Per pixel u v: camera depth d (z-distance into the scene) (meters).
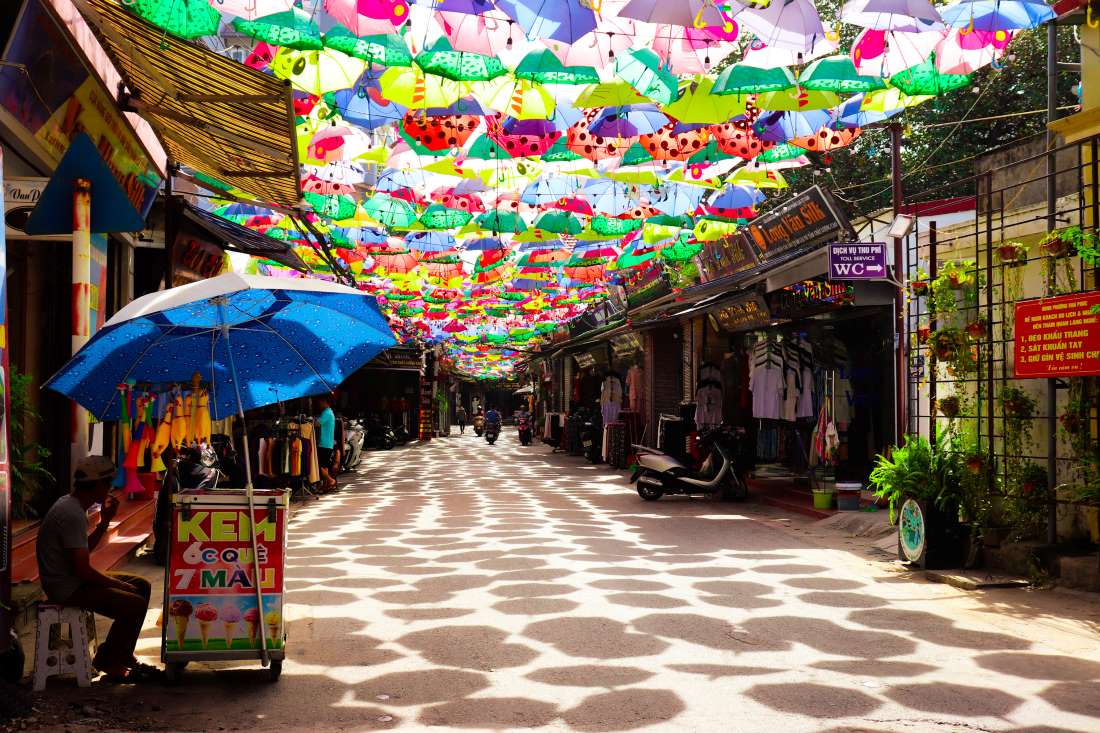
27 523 8.62
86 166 7.18
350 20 5.53
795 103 7.62
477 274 19.03
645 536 10.43
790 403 15.06
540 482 18.12
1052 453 7.79
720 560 8.77
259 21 5.71
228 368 5.72
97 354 5.37
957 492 8.14
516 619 6.32
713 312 17.00
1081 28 8.11
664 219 12.73
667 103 7.11
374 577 7.87
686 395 20.77
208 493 4.97
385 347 5.91
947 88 7.17
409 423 40.59
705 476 14.52
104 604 4.87
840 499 11.68
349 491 16.09
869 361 15.12
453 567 8.36
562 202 12.35
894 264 11.27
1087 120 7.78
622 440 22.33
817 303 13.05
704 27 5.89
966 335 8.51
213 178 10.98
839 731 4.09
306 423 14.47
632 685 4.80
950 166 18.11
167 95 7.27
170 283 11.38
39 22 6.95
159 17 5.44
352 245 14.73
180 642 4.88
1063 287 7.94
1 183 4.84
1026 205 8.66
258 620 4.95
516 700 4.57
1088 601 6.78
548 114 7.46
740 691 4.69
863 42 6.89
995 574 7.78
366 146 9.41
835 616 6.40
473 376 71.69
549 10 5.52
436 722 4.25
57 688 4.81
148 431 5.73
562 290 22.28
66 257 9.72
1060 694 4.61
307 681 4.93
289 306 5.50
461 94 7.17
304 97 7.83
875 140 18.88
